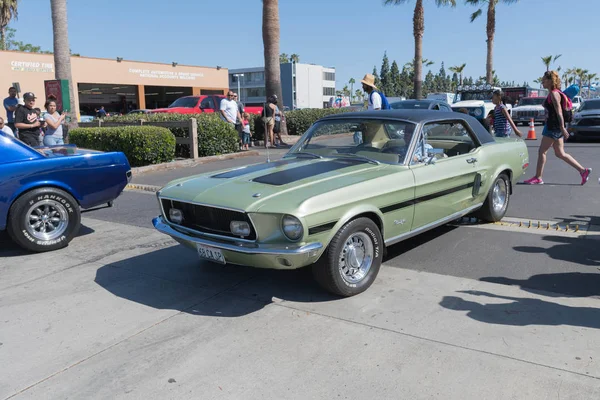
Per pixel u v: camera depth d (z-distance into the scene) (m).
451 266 4.91
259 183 4.31
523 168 6.90
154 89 48.50
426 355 3.27
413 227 4.88
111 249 5.82
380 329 3.65
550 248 5.37
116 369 3.25
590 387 2.88
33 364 3.35
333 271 4.02
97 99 47.00
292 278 4.75
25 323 3.94
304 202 3.77
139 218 7.28
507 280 4.50
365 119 5.27
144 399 2.92
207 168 12.02
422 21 30.12
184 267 5.15
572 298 4.09
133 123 14.08
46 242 5.70
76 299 4.39
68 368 3.29
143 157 11.77
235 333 3.67
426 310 3.94
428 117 5.21
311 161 5.06
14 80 33.44
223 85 49.97
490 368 3.10
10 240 6.32
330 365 3.20
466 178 5.54
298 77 85.75
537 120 25.56
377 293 4.30
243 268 5.07
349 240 4.16
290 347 3.44
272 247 3.78
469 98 23.81
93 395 2.98
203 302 4.26
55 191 5.71
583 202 7.43
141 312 4.09
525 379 2.97
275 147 16.69
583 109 16.59
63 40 15.98
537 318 3.74
